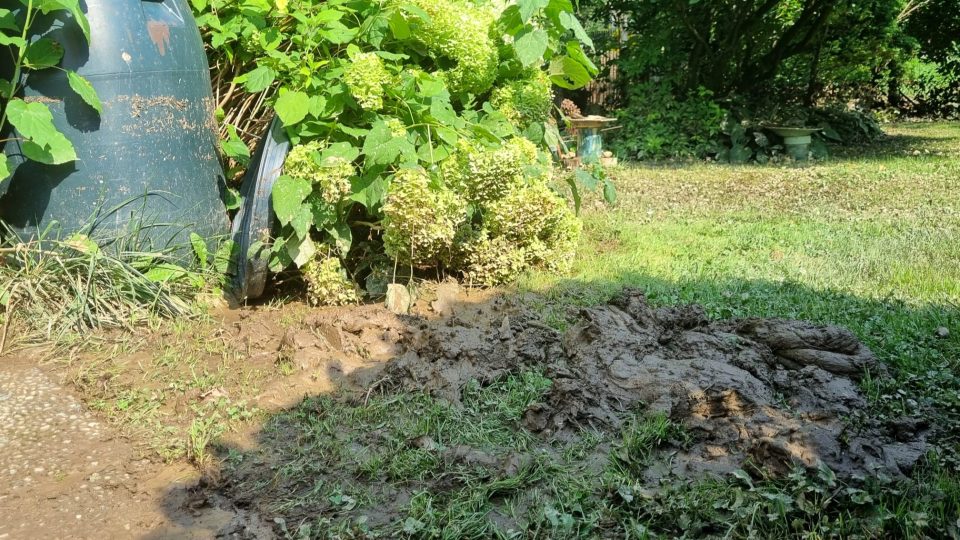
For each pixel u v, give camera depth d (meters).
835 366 3.76
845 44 16.56
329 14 5.02
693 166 13.28
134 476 3.07
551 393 3.50
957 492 2.71
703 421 3.24
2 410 3.51
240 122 5.75
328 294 4.87
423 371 3.78
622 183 10.75
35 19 4.31
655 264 5.86
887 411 3.42
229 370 3.93
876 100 21.47
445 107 5.16
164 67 4.61
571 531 2.65
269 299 5.11
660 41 15.14
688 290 5.13
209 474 3.01
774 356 3.93
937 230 6.95
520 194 5.12
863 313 4.61
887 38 16.52
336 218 4.82
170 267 4.66
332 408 3.56
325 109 4.89
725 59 15.59
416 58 5.62
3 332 4.17
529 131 5.93
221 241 5.01
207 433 3.32
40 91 4.37
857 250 6.29
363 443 3.27
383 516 2.80
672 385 3.43
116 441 3.31
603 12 16.06
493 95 5.94
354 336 4.20
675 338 4.04
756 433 3.11
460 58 5.48
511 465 3.02
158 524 2.78
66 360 4.01
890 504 2.67
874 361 3.78
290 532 2.71
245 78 5.05
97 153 4.48
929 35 19.56
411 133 5.12
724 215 8.11
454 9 5.41
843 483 2.75
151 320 4.44
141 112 4.53
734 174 11.63
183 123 4.73
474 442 3.27
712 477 2.89
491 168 4.98
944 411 3.43
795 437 2.97
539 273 5.34
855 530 2.53
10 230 4.46
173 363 3.99
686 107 15.12
